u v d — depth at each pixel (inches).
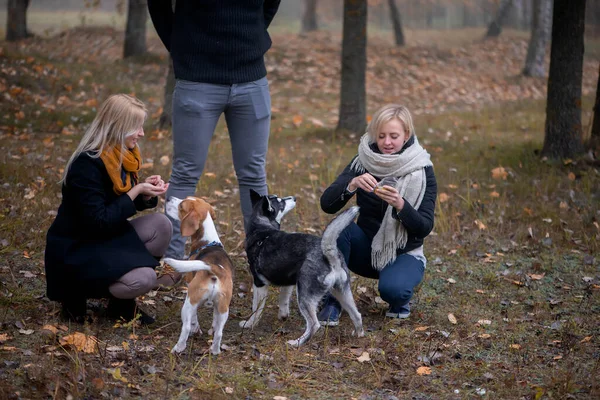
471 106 608.1
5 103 423.2
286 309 174.2
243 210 201.2
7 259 197.5
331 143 404.8
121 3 708.7
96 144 152.5
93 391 128.9
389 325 172.9
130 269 152.5
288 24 1641.2
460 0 1277.1
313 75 685.9
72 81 522.0
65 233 155.1
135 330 161.0
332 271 154.3
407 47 906.7
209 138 190.2
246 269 210.8
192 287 146.3
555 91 339.3
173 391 132.9
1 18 1346.0
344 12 422.6
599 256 228.2
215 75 183.0
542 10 763.4
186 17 182.5
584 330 171.8
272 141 407.2
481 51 936.9
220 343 156.6
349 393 137.4
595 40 1146.0
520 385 141.6
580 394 137.5
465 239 244.7
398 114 170.9
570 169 324.2
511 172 325.1
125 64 659.4
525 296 196.9
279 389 136.8
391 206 171.6
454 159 366.3
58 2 1823.3
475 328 172.7
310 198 285.7
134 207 156.6
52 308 168.1
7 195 250.7
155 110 485.1
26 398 124.6
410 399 136.0
